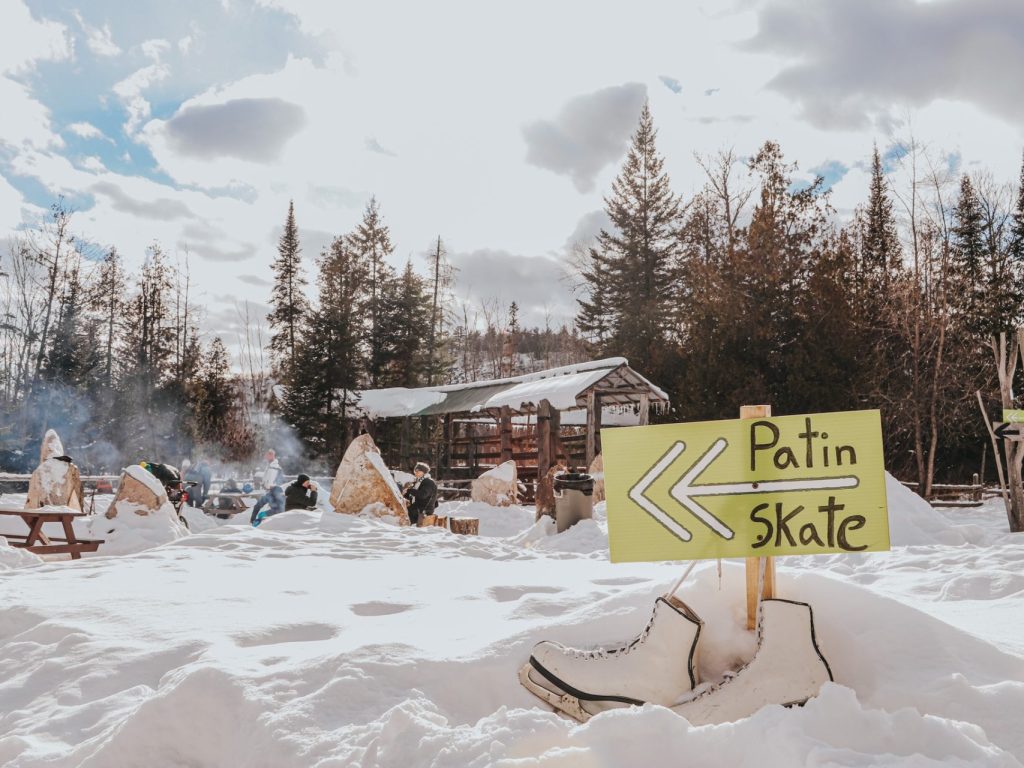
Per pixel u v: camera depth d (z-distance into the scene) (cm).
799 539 292
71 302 4316
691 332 3109
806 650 269
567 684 288
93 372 4366
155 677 343
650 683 281
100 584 564
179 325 4912
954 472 3038
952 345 2667
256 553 802
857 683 282
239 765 253
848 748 204
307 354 3731
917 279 2628
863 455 291
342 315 3978
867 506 288
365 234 5594
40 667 356
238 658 329
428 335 5138
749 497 299
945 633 291
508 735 223
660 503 306
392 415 3253
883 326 2850
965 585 499
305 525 1144
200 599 493
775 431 300
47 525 1165
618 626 333
